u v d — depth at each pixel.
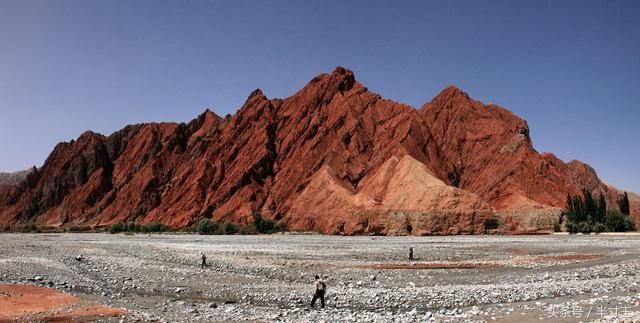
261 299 28.33
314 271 39.88
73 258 51.56
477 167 139.75
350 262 46.22
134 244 76.69
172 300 28.11
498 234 104.19
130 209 183.00
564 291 28.98
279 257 51.56
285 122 167.50
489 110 152.88
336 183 128.88
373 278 35.88
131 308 25.42
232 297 29.12
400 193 116.75
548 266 42.59
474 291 29.16
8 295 29.02
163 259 50.72
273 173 154.75
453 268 42.03
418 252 56.50
